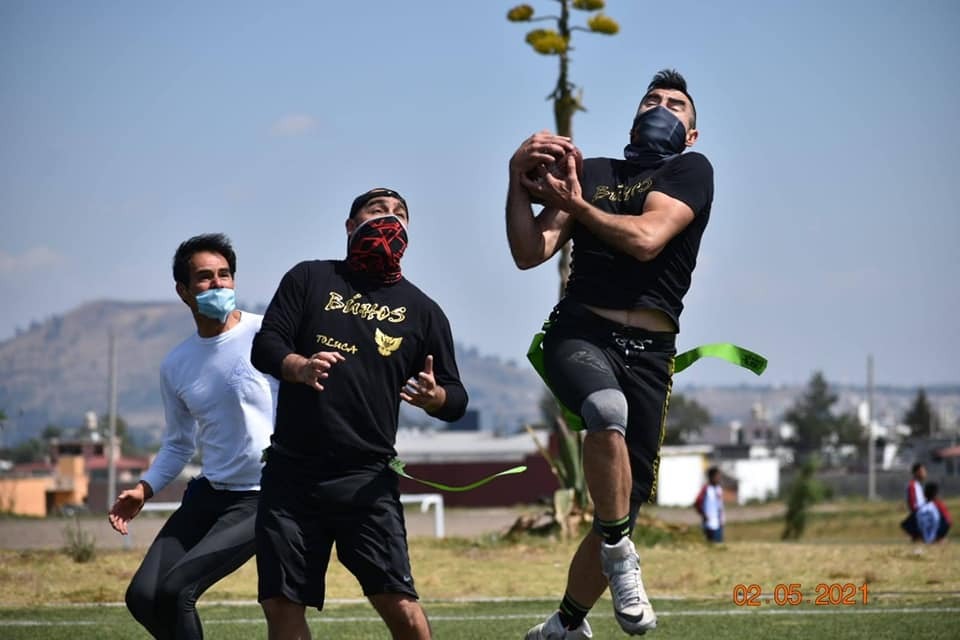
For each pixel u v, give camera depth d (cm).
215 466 1345
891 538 7669
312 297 1155
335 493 1123
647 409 1188
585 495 3159
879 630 1619
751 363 1268
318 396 1127
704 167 1190
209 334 1366
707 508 4981
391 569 1127
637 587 1152
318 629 1705
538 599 2077
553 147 1174
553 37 3438
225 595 2119
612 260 1177
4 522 5553
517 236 1188
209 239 1359
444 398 1142
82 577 2317
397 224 1159
